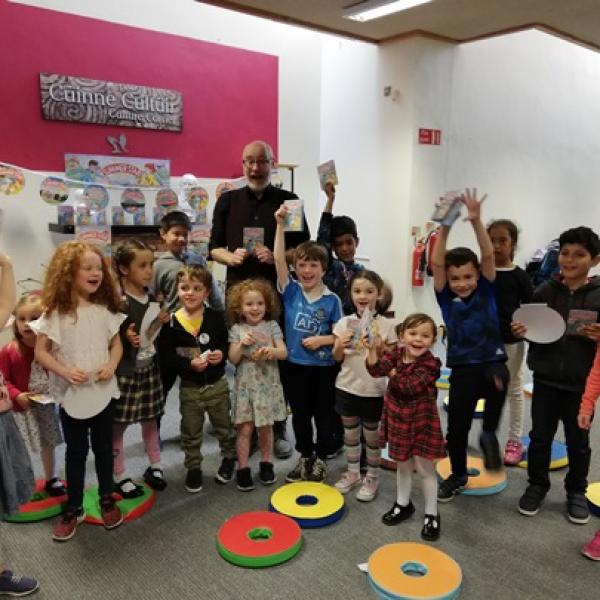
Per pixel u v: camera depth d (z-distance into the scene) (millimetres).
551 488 2525
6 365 2268
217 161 4863
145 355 2426
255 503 2398
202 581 1882
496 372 2219
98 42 4090
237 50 4844
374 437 2369
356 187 5410
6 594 1803
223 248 2959
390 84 4926
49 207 3996
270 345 2520
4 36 3709
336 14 4129
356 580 1883
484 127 5496
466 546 2080
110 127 4230
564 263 2205
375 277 2387
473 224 2195
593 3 3875
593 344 2193
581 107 6789
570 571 1934
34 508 2268
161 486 2504
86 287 2090
